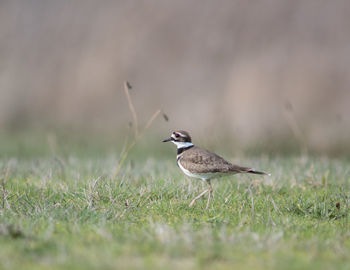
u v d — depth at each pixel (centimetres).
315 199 927
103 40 2992
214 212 849
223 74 2644
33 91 2980
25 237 655
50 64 3031
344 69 2375
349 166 1259
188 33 2850
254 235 673
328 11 2534
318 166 1225
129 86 1133
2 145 2111
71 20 3127
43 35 3134
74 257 589
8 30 3167
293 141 1991
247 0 2764
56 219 762
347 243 680
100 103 2847
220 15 2806
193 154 1009
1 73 3034
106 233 680
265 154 1530
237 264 582
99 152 1878
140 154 1873
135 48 2912
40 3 3219
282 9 2644
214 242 648
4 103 2927
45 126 2678
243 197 962
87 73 2928
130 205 855
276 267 576
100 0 3128
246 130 2198
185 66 2775
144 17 2978
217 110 2453
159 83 2806
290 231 736
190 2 2922
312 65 2425
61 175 1143
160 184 1018
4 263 564
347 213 857
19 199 881
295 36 2555
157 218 801
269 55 2544
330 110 2306
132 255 603
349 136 2027
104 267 559
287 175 1145
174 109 2669
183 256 602
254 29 2677
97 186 952
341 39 2458
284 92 2406
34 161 1350
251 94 2448
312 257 614
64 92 2936
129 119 2673
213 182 1091
